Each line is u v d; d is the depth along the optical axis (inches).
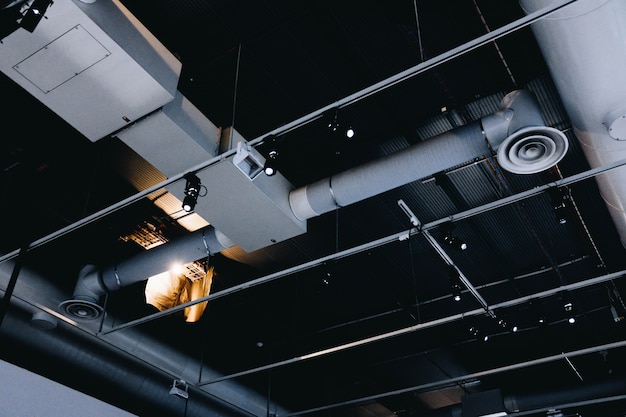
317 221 287.1
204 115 230.2
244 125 245.0
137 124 200.8
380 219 287.4
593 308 348.8
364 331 369.7
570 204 276.2
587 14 156.8
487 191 273.4
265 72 224.7
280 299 343.6
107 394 301.3
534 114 197.8
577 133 199.9
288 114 240.2
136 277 273.6
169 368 319.3
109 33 169.0
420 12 201.6
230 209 231.8
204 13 205.0
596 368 405.4
